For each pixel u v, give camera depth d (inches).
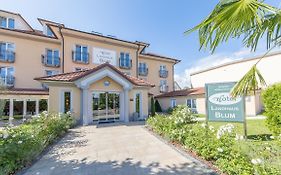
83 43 821.2
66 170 186.1
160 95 1132.5
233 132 207.8
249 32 130.5
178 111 468.8
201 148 204.5
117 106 587.2
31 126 298.7
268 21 126.7
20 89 716.0
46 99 698.2
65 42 781.9
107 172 179.5
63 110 502.3
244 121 271.0
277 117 251.1
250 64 945.5
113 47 896.3
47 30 896.3
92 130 420.5
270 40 139.6
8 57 756.0
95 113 537.3
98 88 544.7
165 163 197.9
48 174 177.0
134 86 606.2
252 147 162.2
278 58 821.2
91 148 266.8
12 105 637.9
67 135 364.5
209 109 301.1
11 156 186.7
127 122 558.6
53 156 231.1
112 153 241.1
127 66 931.3
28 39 797.2
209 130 224.4
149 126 442.6
